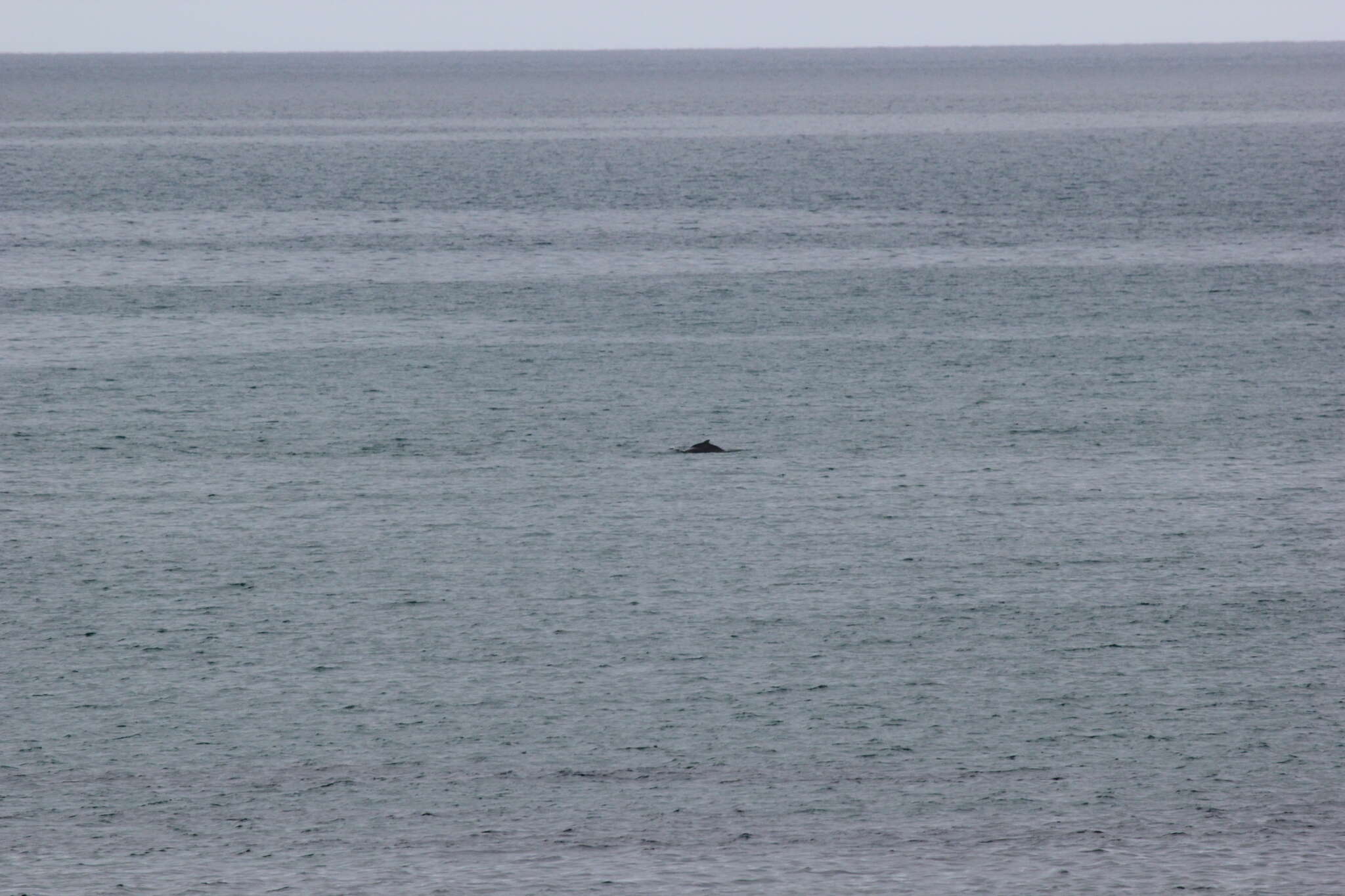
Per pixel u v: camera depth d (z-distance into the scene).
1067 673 90.31
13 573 108.81
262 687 88.81
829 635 96.50
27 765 79.00
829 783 76.81
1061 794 75.69
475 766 78.88
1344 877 68.38
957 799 75.38
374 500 126.56
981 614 100.25
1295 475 132.25
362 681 89.69
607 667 91.56
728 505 124.25
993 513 122.06
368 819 73.56
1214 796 75.50
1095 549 113.12
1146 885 67.81
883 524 119.19
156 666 91.94
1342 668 91.00
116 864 69.69
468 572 108.81
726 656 93.12
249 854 70.44
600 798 75.44
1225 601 102.56
